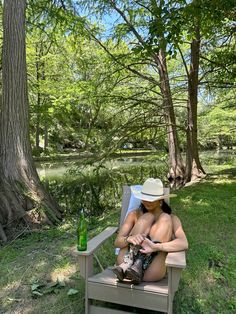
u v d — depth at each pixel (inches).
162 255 94.7
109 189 355.3
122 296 90.8
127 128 371.9
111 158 428.8
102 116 448.5
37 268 130.0
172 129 373.4
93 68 395.9
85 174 455.5
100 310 94.8
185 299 106.0
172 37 190.2
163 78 360.5
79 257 95.2
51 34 339.0
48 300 108.5
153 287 89.3
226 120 498.6
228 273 119.3
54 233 177.5
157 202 104.9
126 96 383.2
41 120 417.7
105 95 370.6
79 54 406.3
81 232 98.2
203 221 172.9
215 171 386.6
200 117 509.7
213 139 814.5
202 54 362.6
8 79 201.6
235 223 169.2
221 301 105.9
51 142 705.0
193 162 348.5
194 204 209.5
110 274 98.1
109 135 376.5
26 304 107.6
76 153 639.8
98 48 384.8
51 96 387.9
